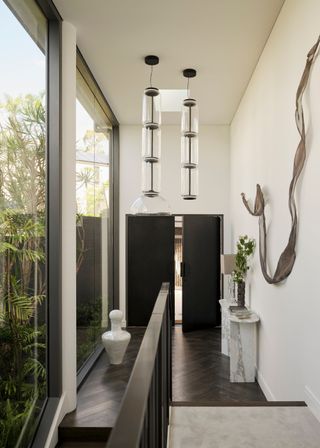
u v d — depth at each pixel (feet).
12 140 8.61
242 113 18.12
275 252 11.62
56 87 11.03
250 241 15.60
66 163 11.28
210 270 22.85
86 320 15.44
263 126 13.33
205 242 22.81
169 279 22.84
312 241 8.32
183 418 8.61
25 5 9.43
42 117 10.62
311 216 8.38
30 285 9.64
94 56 13.89
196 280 22.56
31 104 9.80
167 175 22.93
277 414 8.53
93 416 10.82
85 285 15.44
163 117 21.42
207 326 22.74
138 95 17.79
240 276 15.94
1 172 8.02
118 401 11.82
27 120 9.53
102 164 19.43
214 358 17.13
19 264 8.97
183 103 14.17
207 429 8.08
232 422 8.34
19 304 8.94
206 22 11.73
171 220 22.94
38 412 10.07
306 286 8.72
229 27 12.01
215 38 12.67
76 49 13.19
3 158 8.13
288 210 10.27
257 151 14.43
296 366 9.52
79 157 14.97
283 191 10.73
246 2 10.73
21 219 9.09
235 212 20.65
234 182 20.98
